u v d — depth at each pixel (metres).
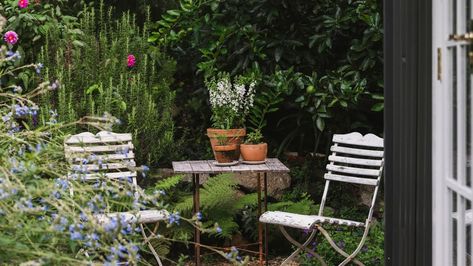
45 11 5.84
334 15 5.77
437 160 2.47
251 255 5.41
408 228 2.69
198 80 6.48
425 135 2.55
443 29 2.37
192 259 5.33
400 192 2.75
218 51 5.90
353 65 5.69
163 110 6.00
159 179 5.61
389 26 2.81
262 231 5.41
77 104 5.47
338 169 4.56
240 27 5.83
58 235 2.39
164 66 6.22
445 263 2.43
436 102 2.47
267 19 5.71
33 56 5.80
